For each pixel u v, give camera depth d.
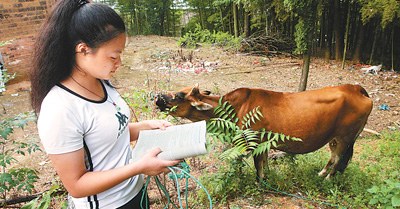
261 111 3.15
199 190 3.27
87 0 1.32
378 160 4.25
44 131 1.25
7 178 2.67
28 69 1.36
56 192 3.30
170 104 2.98
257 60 9.90
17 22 7.91
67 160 1.28
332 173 3.54
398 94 7.02
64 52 1.29
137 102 4.42
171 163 1.42
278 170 3.70
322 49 9.96
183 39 11.83
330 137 3.33
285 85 7.83
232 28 12.48
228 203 3.12
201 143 1.49
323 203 3.14
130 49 11.91
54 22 1.26
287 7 6.43
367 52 9.32
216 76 8.57
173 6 15.56
